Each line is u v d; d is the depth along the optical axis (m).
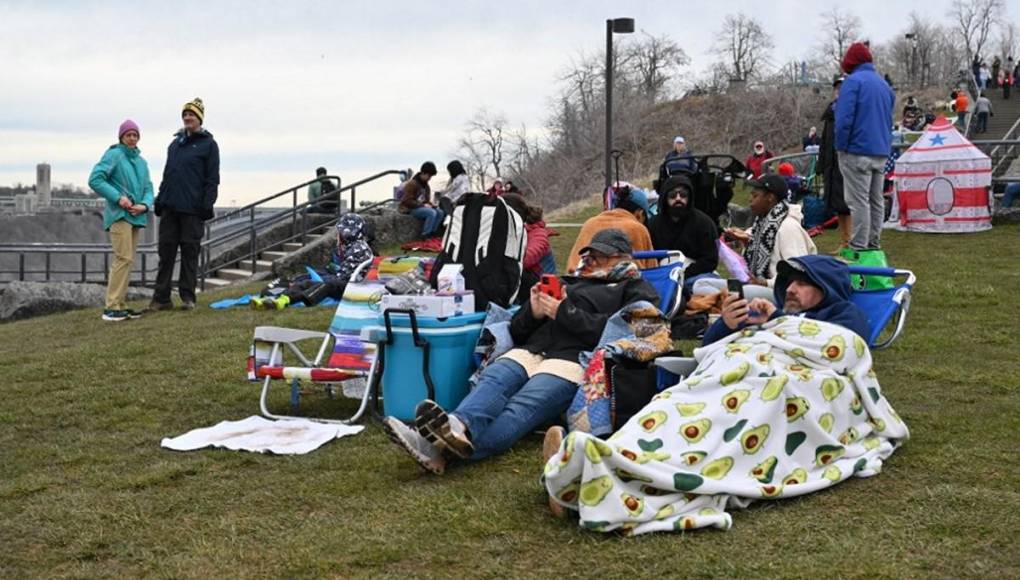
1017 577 3.66
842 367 4.97
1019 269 11.16
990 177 14.56
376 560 4.12
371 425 6.28
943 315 8.95
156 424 6.63
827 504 4.49
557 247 16.17
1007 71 46.06
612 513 4.17
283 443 5.90
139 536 4.54
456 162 18.69
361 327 6.91
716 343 5.12
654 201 12.27
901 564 3.80
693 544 4.08
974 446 5.25
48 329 11.53
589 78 60.34
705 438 4.47
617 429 5.30
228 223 20.44
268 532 4.51
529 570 3.94
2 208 51.91
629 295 5.87
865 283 7.95
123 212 11.62
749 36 80.44
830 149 13.02
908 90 65.50
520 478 5.05
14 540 4.56
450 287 6.14
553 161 57.69
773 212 8.27
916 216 14.69
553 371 5.51
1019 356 7.36
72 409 7.12
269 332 6.57
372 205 19.92
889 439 5.20
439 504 4.71
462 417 5.20
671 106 63.88
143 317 11.72
